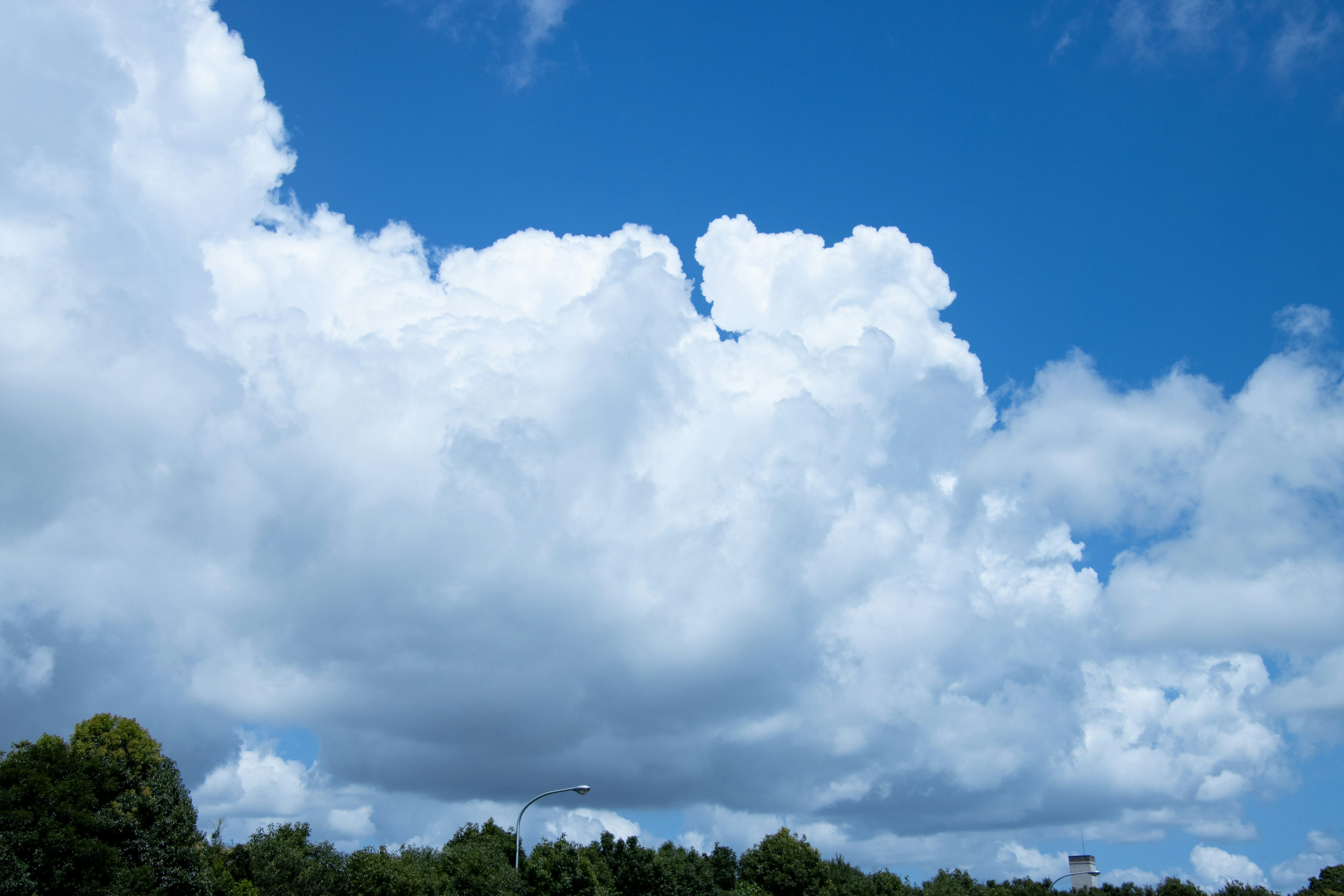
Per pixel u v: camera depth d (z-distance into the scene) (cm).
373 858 4891
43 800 3725
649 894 5909
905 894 7862
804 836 7394
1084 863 11881
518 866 5253
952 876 9219
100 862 3694
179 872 3975
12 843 3528
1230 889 9044
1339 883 9612
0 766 3766
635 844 6159
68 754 3981
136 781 4056
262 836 4825
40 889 3553
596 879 5553
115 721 4191
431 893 5053
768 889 7000
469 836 6512
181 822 4084
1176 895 9162
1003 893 9006
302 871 4612
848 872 8044
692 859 6706
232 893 4278
